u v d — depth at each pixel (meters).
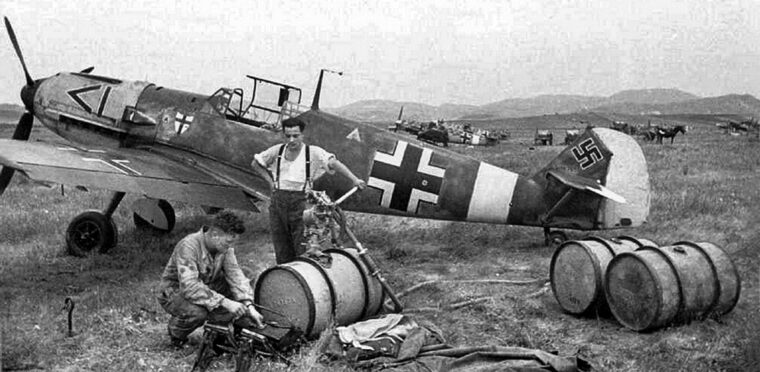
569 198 8.22
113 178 7.55
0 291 6.89
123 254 8.72
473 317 6.17
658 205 11.00
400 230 10.33
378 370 4.58
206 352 4.75
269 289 5.37
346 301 5.36
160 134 9.55
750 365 4.73
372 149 8.63
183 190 8.10
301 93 8.95
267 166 6.25
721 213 10.32
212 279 5.23
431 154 8.55
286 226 6.19
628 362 5.01
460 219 8.57
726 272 5.77
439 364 4.57
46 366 4.84
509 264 8.19
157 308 6.27
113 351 5.17
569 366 4.48
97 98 10.13
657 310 5.43
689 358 5.00
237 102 9.25
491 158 25.42
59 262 8.38
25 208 12.98
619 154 8.11
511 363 4.49
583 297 6.01
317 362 4.82
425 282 7.26
